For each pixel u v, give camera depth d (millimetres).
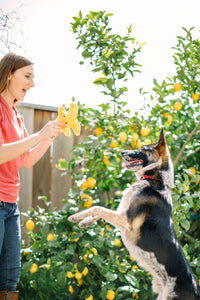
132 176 3631
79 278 2846
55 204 3777
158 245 2600
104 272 2779
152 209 2666
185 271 2602
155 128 3578
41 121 3715
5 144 1906
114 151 3271
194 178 3070
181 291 2535
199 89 3412
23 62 2148
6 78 2139
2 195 2076
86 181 3104
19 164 2250
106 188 3760
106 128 3412
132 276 2805
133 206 2678
